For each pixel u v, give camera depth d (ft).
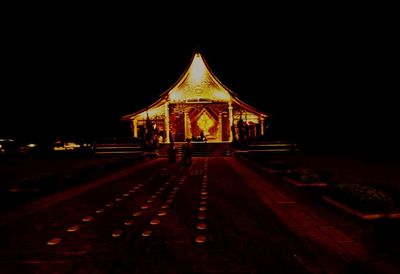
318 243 13.52
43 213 19.88
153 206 21.59
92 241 14.42
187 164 54.90
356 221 16.67
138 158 69.72
